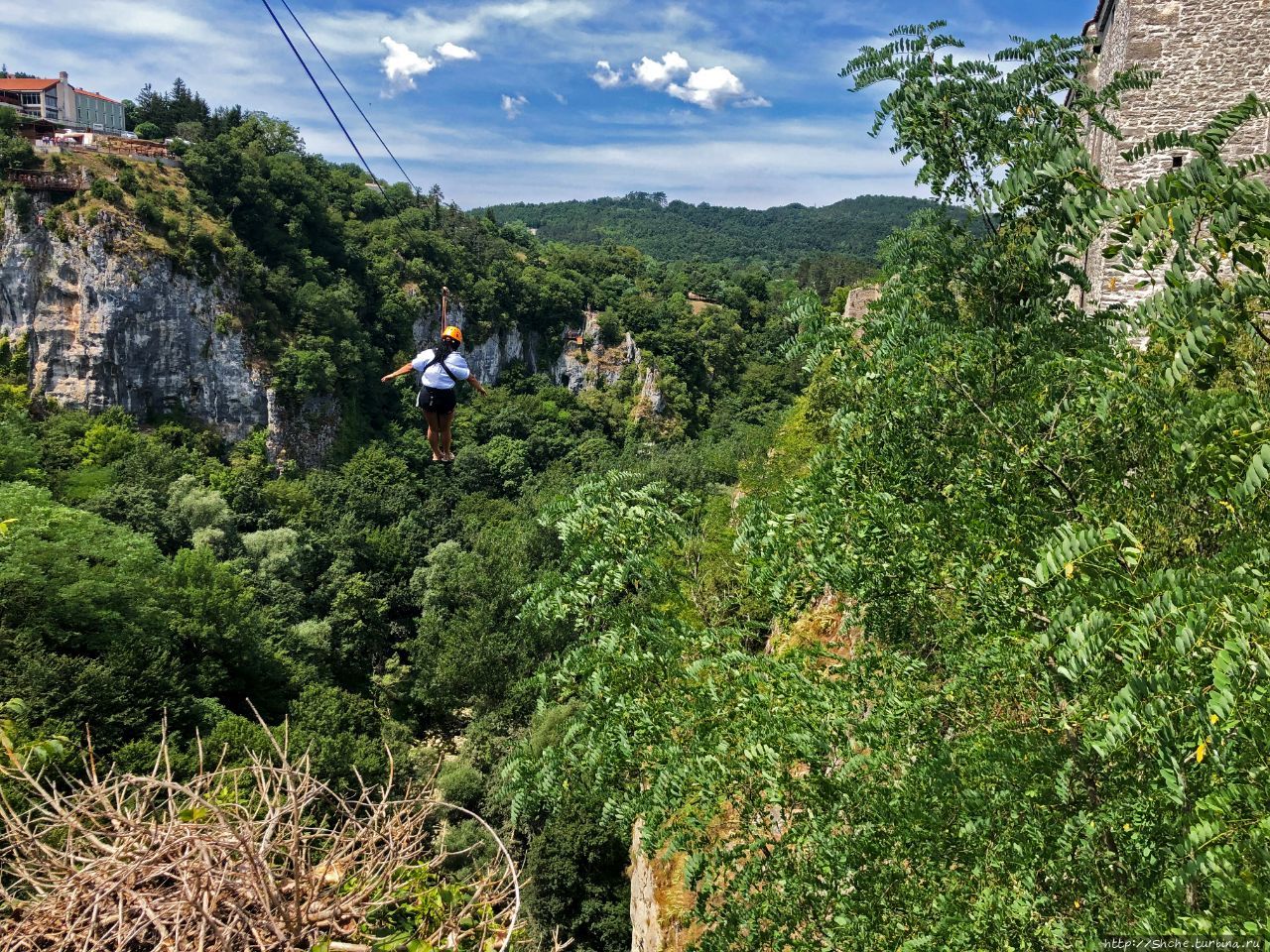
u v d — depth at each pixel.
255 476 62.88
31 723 20.17
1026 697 5.70
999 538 5.44
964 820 5.08
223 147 77.81
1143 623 3.34
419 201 116.38
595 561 6.52
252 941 3.86
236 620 31.73
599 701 6.45
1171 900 4.00
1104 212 3.34
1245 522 4.64
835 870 5.57
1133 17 14.09
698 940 6.68
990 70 5.61
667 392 104.44
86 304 64.00
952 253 5.85
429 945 4.23
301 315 77.19
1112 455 5.37
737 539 6.92
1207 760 3.77
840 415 6.35
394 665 44.41
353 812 4.78
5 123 70.06
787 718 5.83
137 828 4.18
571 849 20.41
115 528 33.88
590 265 131.00
